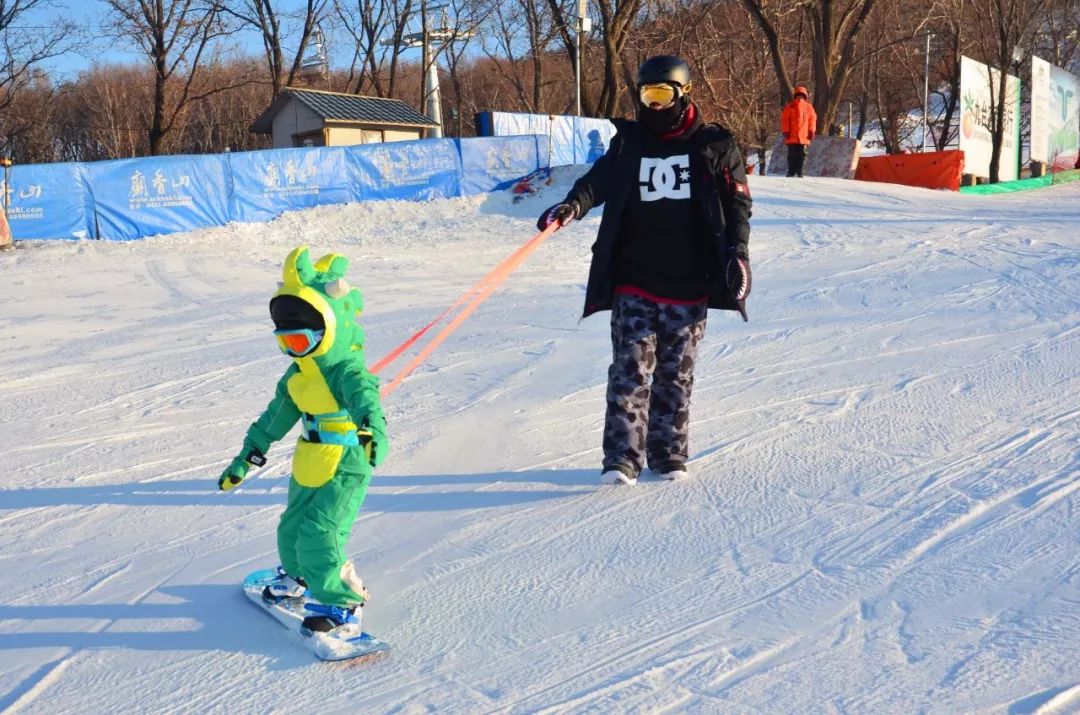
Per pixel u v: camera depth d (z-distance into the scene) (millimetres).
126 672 3277
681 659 3172
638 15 34906
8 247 17031
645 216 4824
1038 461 4898
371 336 9359
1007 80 28203
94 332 10703
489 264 15008
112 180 18297
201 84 46719
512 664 3203
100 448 6094
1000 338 7641
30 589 4008
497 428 6043
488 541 4285
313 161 20234
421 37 39344
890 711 2797
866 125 51750
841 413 5945
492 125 24078
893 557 3881
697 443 5547
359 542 4355
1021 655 3070
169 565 4199
